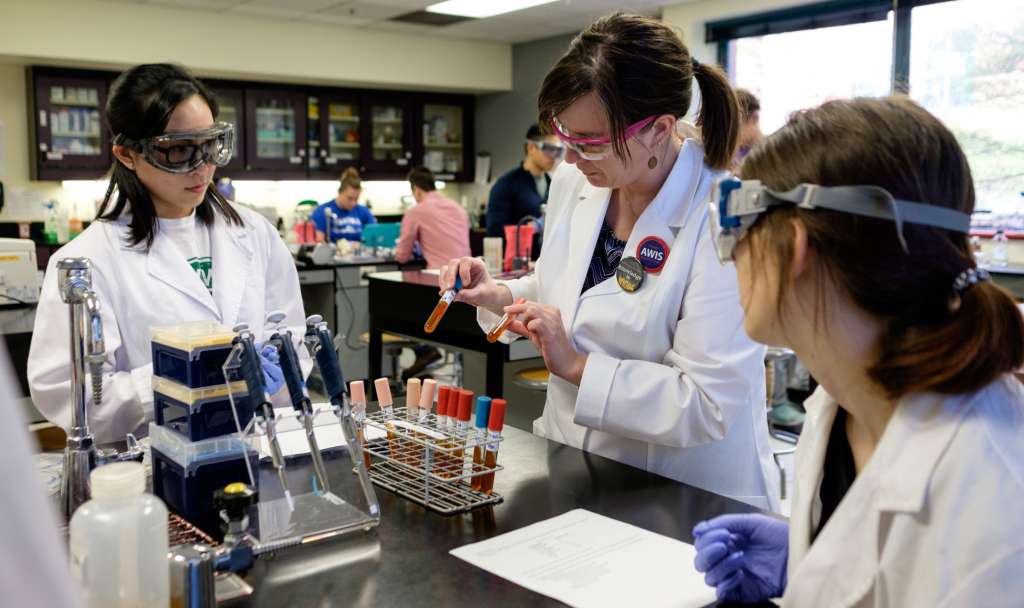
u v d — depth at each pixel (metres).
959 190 0.75
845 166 0.75
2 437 0.46
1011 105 5.19
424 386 1.45
